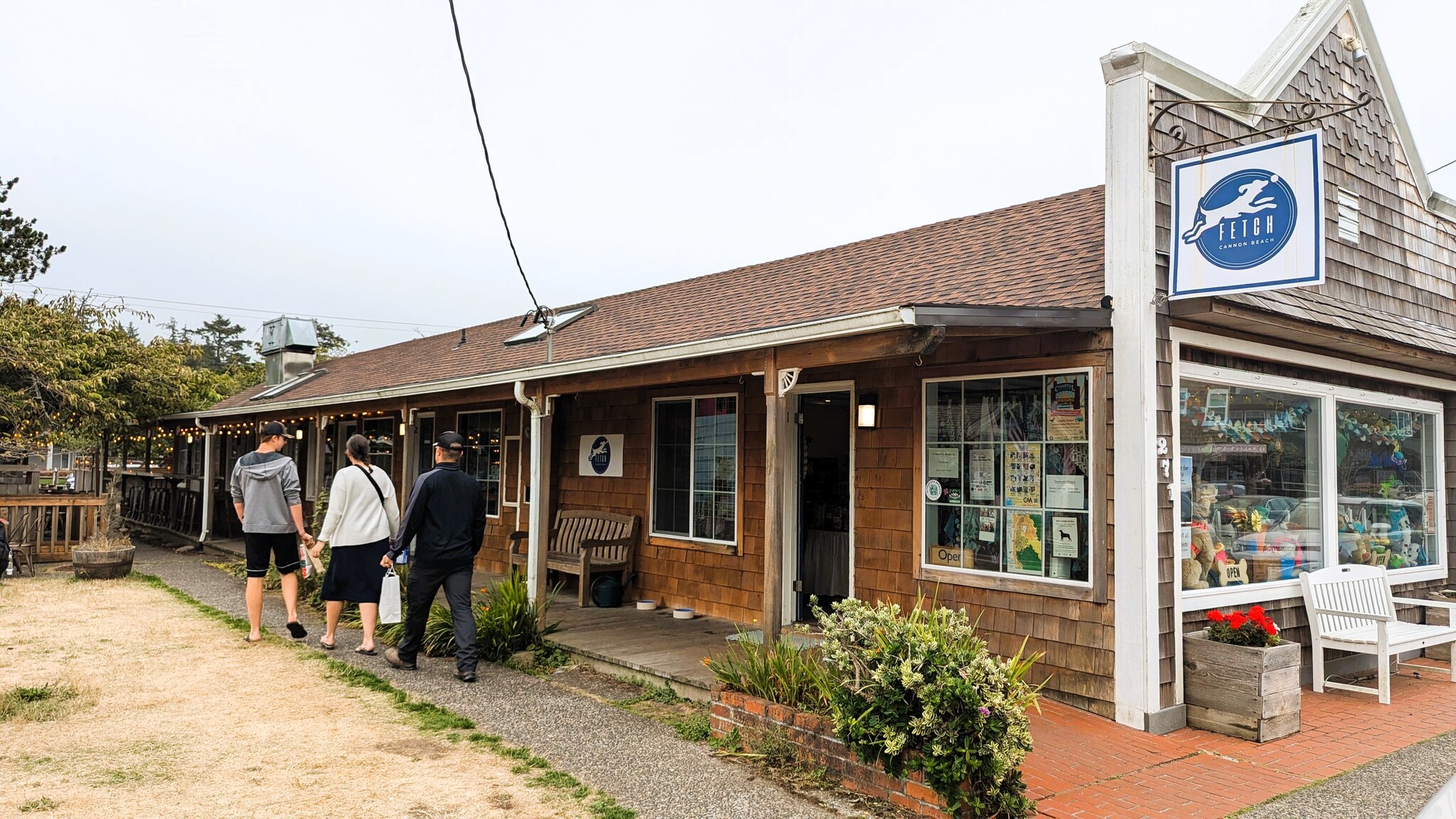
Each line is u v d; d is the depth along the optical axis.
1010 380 6.13
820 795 4.21
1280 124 6.71
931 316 4.67
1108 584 5.46
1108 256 5.60
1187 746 5.02
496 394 8.75
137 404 16.31
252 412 13.61
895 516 6.88
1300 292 6.61
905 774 4.00
